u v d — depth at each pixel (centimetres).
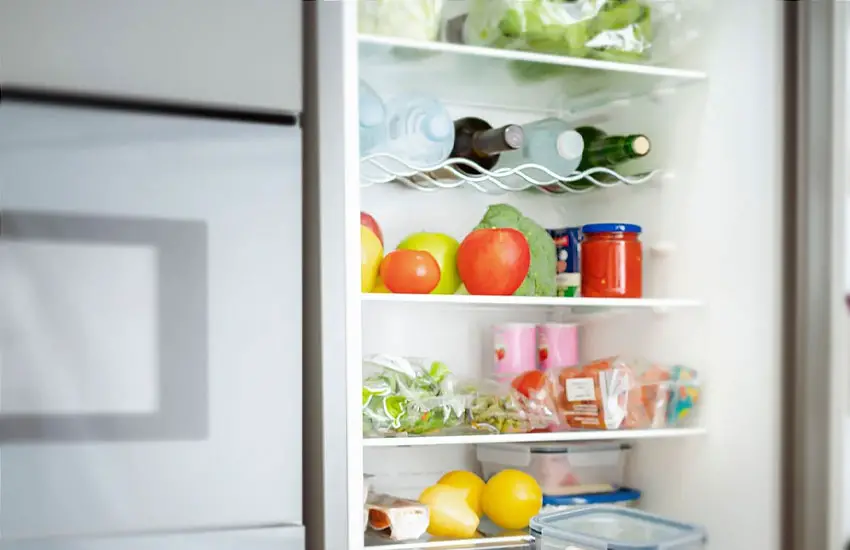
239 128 122
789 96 145
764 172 149
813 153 143
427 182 166
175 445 119
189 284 119
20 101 114
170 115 119
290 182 124
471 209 182
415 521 147
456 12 163
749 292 152
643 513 142
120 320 116
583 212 189
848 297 146
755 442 150
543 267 165
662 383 160
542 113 186
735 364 154
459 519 153
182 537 118
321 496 127
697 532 134
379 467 172
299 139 125
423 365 157
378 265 150
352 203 131
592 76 165
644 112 175
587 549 131
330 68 129
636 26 161
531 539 150
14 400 112
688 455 164
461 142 161
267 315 123
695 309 163
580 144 157
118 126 117
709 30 160
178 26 119
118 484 116
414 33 151
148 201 118
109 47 116
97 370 115
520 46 157
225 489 121
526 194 183
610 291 162
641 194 175
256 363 122
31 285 113
